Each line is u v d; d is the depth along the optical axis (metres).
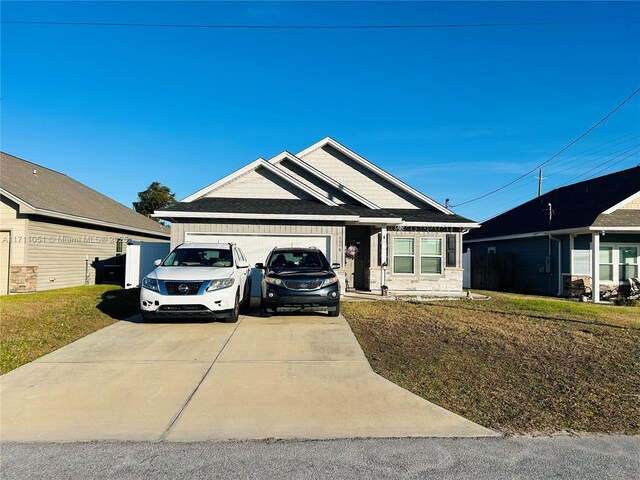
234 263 10.34
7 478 3.43
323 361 6.69
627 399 5.16
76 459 3.75
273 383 5.72
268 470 3.57
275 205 14.84
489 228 25.44
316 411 4.83
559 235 18.17
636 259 17.73
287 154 16.81
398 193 18.91
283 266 10.82
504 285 21.94
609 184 19.16
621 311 12.43
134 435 4.23
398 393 5.38
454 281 17.44
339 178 18.84
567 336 8.48
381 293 15.72
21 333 8.19
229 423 4.52
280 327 9.16
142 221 26.38
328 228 14.52
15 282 14.72
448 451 3.92
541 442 4.10
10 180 16.17
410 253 17.45
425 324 9.59
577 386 5.60
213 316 9.12
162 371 6.17
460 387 5.57
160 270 9.51
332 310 10.19
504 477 3.47
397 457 3.80
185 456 3.81
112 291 15.02
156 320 9.83
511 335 8.52
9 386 5.52
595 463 3.70
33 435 4.22
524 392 5.40
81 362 6.55
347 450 3.94
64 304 11.61
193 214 13.70
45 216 15.83
